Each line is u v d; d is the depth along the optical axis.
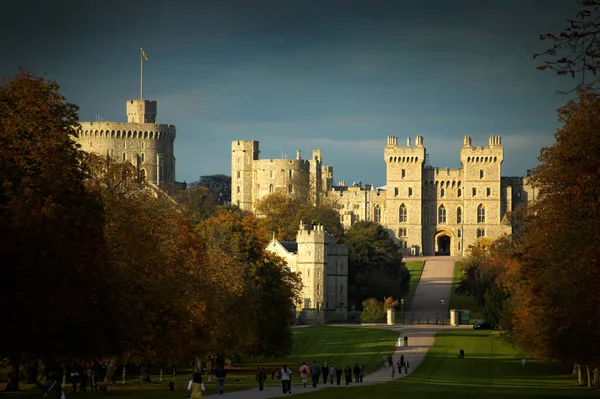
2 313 64.81
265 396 81.38
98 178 96.56
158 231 101.62
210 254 122.19
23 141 71.44
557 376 130.38
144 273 91.31
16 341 67.69
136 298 89.12
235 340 119.19
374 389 91.06
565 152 72.31
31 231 65.31
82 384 92.38
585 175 65.12
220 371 83.69
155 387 98.31
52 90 76.88
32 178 69.50
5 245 63.53
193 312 105.56
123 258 88.62
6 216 65.75
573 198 70.12
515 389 95.56
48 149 72.06
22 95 74.12
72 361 84.25
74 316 72.56
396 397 79.19
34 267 64.94
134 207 93.12
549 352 102.62
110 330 81.94
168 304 93.81
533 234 89.12
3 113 73.19
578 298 69.38
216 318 112.69
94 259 73.31
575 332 80.31
